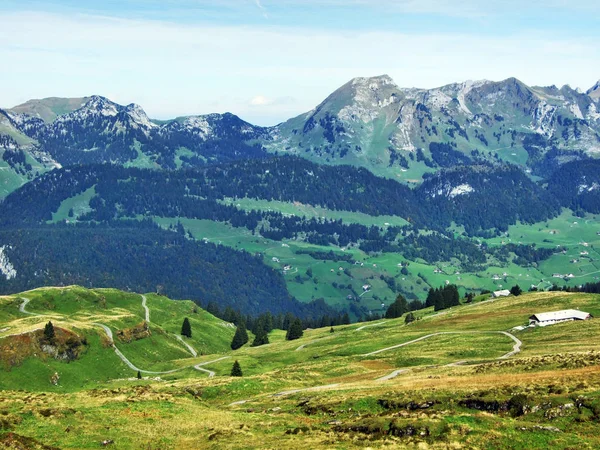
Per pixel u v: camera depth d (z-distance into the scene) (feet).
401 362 426.10
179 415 231.71
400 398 233.76
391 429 187.93
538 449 161.89
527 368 288.51
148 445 190.19
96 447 184.34
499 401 207.51
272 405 269.23
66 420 210.38
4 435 178.81
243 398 311.68
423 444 167.53
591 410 185.98
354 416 223.92
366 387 285.23
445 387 245.65
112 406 238.89
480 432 174.40
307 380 374.84
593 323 483.51
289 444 181.98
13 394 259.80
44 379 473.67
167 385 347.97
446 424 181.98
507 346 447.83
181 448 189.37
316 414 237.86
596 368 248.32
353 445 174.19
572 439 166.20
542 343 437.99
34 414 211.82
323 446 175.32
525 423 181.68
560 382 220.43
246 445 185.06
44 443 184.55
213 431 204.95
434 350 466.29
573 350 370.12
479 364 346.13
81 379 499.10
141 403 249.14
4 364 466.29
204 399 313.94
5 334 501.97
